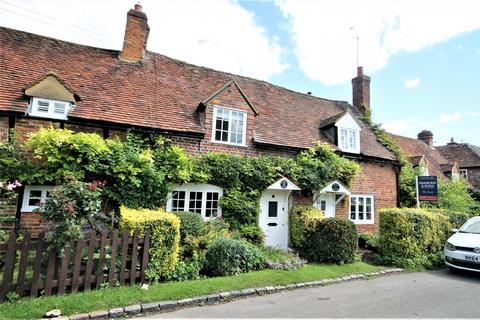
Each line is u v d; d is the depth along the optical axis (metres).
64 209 5.19
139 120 9.29
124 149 8.38
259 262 7.55
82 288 5.29
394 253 9.09
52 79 8.50
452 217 11.20
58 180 7.59
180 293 5.34
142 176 8.26
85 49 11.22
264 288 6.02
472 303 5.45
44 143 7.27
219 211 9.70
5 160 7.11
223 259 6.89
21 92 8.28
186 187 9.41
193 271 6.63
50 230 5.27
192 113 10.73
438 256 9.25
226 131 10.73
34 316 4.19
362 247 11.43
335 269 7.91
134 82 10.82
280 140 11.70
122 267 5.61
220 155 9.91
